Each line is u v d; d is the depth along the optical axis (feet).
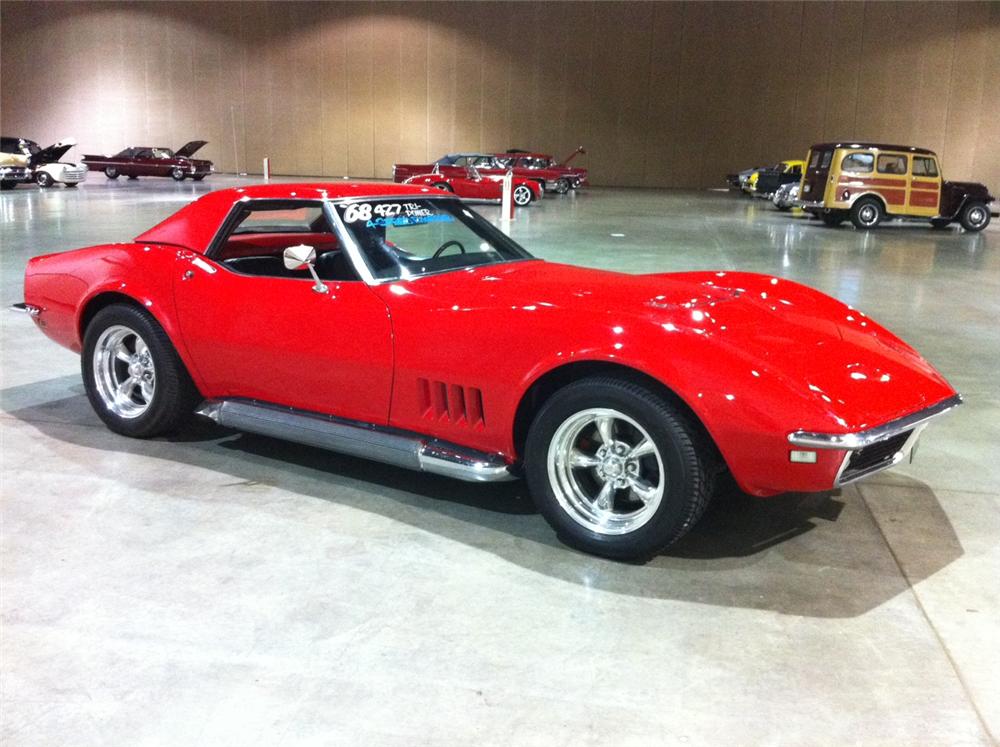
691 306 9.59
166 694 6.81
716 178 104.88
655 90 103.91
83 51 115.85
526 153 82.43
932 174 54.24
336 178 113.60
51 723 6.44
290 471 11.69
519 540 9.72
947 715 6.67
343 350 10.39
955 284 30.04
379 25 107.96
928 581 8.86
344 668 7.19
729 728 6.48
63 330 13.23
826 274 31.89
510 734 6.38
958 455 12.62
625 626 7.92
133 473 11.50
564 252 36.19
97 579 8.65
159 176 92.79
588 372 9.20
